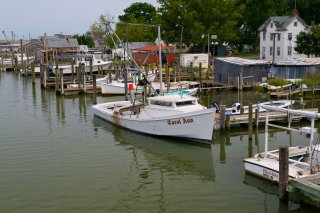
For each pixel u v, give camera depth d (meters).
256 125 29.02
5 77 70.69
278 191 18.11
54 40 88.00
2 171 21.27
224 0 78.50
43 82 54.16
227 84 49.78
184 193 18.38
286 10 90.31
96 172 21.20
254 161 19.39
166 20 80.50
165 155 24.19
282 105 34.44
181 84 47.75
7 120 33.84
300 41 64.44
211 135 25.25
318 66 50.69
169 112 27.14
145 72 48.25
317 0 83.88
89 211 16.61
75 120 33.78
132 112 30.44
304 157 19.33
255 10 90.88
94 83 41.38
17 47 135.38
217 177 20.33
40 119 34.34
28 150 25.03
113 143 26.61
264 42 75.00
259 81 50.34
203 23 77.81
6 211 16.67
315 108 34.94
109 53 93.00
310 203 16.14
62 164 22.39
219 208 16.77
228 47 96.25
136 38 92.25
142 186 19.28
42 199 17.78
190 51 86.12
